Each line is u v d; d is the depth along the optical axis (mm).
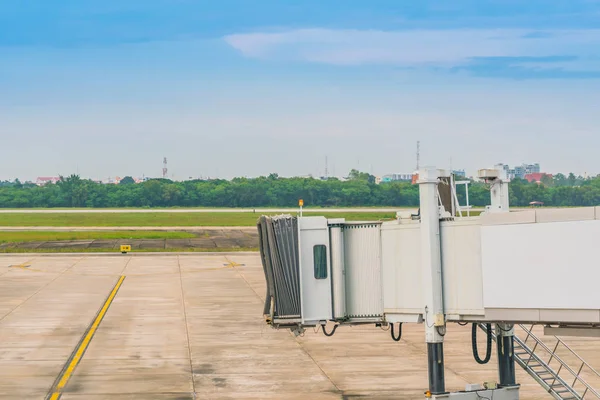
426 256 19250
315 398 25906
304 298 20438
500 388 21312
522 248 17625
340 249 20672
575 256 16906
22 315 42750
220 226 141250
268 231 20641
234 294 51781
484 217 18188
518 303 17656
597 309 16625
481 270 18609
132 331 38188
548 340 36281
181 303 47688
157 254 81688
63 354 32688
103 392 26516
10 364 30719
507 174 21562
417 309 19703
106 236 109188
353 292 20672
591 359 32094
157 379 28469
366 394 26406
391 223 20250
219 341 35844
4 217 183250
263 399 25766
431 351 19359
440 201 20062
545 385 22203
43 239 102875
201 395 26250
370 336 37562
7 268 67688
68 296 50406
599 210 16625
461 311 18984
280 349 34219
